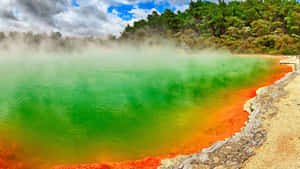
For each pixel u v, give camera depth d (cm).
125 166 369
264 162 314
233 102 766
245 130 429
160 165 362
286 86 724
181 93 898
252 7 4403
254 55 3269
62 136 498
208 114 652
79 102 742
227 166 311
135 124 574
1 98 759
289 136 381
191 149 435
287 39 3378
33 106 686
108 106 708
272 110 513
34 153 425
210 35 4372
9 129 515
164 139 493
